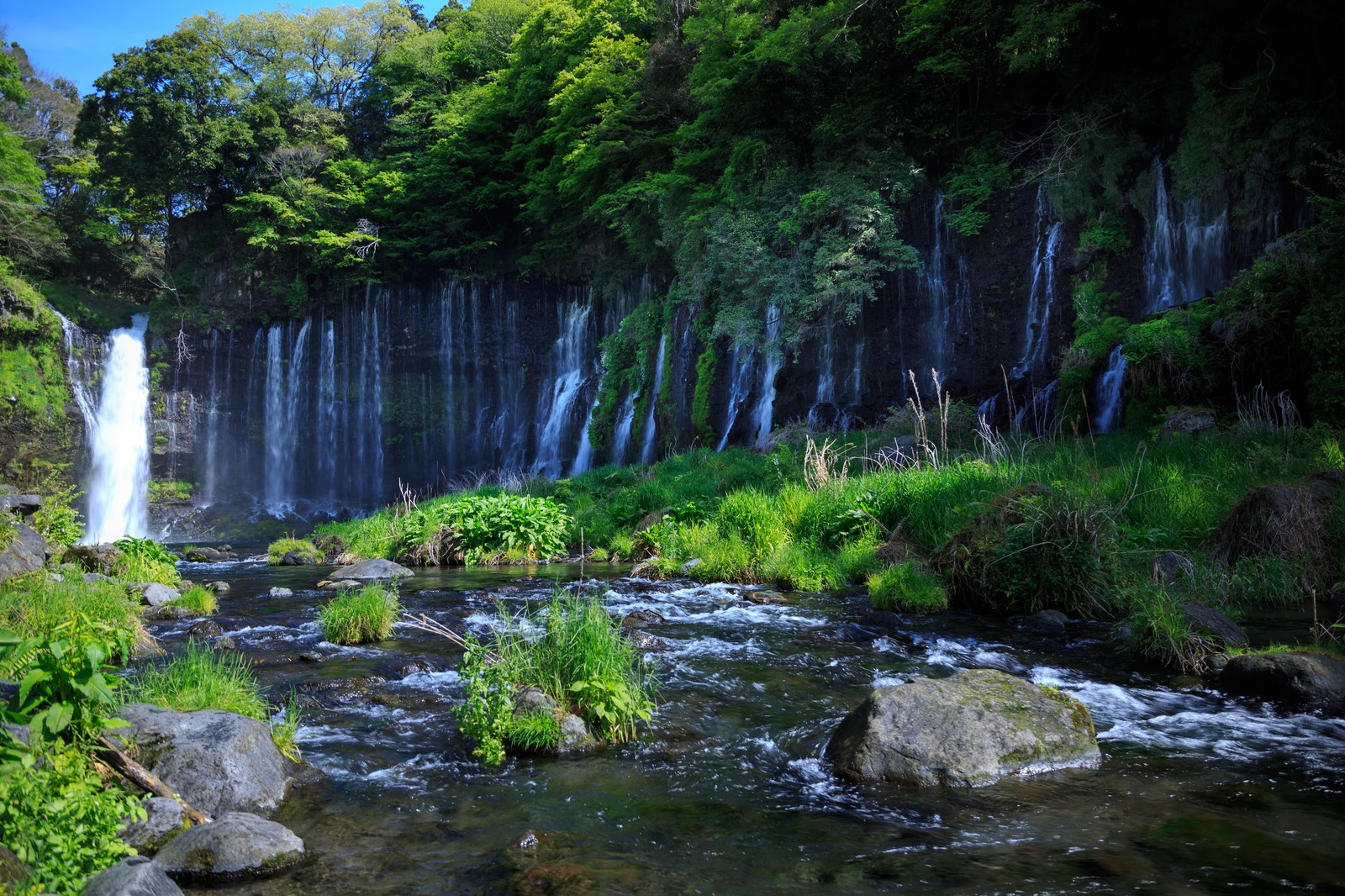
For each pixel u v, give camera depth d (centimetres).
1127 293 2280
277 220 4506
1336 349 1441
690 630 933
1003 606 1026
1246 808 440
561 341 4406
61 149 5600
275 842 393
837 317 2770
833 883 367
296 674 758
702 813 450
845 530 1374
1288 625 838
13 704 389
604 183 3694
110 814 355
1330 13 2048
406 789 489
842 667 766
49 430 3941
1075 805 448
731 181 2958
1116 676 716
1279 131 2023
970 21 2578
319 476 4538
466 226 4569
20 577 955
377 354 4612
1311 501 1045
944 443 1577
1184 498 1178
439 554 1766
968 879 367
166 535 4153
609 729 575
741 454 2452
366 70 5478
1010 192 2548
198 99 4616
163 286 4541
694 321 3170
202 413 4406
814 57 2806
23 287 3938
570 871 381
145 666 755
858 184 2622
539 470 4100
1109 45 2445
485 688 585
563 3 4044
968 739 501
